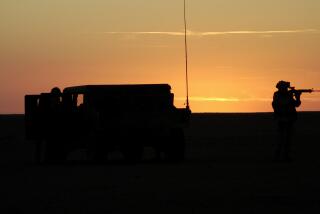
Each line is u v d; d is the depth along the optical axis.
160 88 31.12
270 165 27.58
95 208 16.98
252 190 19.80
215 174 24.23
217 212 16.25
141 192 19.69
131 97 30.98
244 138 50.62
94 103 30.88
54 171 26.64
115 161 32.31
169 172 25.22
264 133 59.91
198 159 32.34
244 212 16.20
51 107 31.98
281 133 29.80
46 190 20.50
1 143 50.94
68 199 18.55
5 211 16.81
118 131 30.64
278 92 29.75
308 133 56.47
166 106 31.14
